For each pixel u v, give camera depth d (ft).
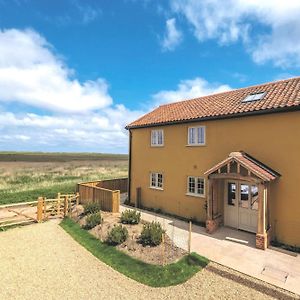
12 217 52.21
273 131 38.58
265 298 23.85
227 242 37.24
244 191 41.93
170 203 53.57
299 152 35.81
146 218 50.19
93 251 35.42
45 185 85.56
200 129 49.01
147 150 59.36
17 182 93.56
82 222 48.34
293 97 38.01
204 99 59.72
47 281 27.30
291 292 24.70
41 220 50.19
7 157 254.68
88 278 28.04
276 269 29.19
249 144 41.34
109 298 24.22
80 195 66.13
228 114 42.70
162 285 26.48
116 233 37.68
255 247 35.45
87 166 180.75
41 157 272.92
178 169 52.13
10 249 36.17
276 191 37.91
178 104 65.36
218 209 44.42
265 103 40.47
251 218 41.06
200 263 30.58
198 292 25.00
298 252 34.45
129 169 64.39
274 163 38.37
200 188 48.55
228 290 25.20
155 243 35.99
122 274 28.99
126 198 69.46
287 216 36.70
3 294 24.73
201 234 40.60
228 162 38.70
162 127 55.83
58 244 38.29
